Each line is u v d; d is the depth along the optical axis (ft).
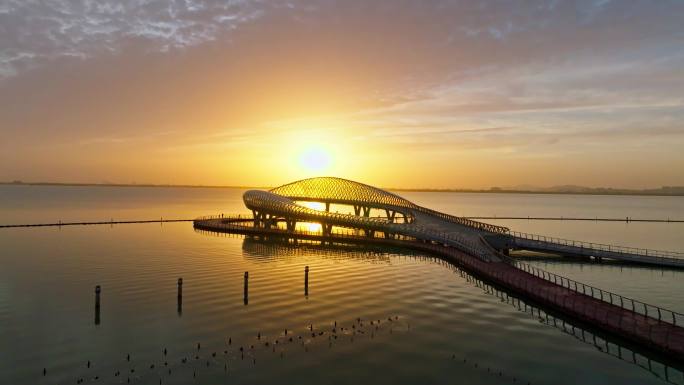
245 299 145.59
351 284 172.65
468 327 124.77
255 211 368.07
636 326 116.26
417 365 99.96
